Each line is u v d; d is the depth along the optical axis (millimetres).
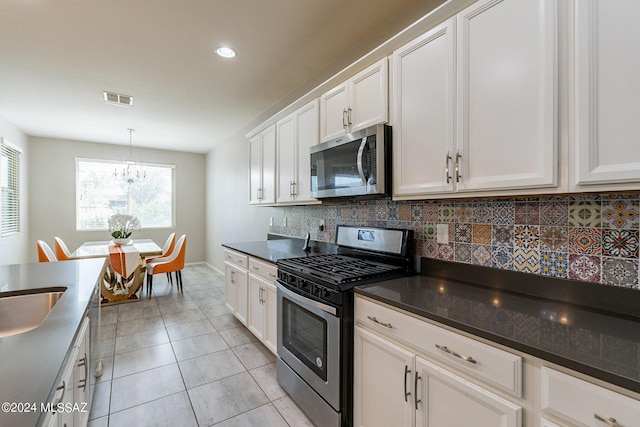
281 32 2107
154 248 4477
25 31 2062
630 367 743
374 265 1909
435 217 1762
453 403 1065
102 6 1811
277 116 2814
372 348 1406
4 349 880
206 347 2717
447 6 1317
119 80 2863
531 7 1073
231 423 1763
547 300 1282
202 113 3873
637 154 851
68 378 1027
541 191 1063
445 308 1184
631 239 1089
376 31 2084
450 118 1334
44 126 4477
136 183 6098
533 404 874
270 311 2377
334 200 2211
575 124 970
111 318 3424
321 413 1649
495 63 1180
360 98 1845
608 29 900
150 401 1955
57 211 5328
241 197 4762
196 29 2061
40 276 1878
